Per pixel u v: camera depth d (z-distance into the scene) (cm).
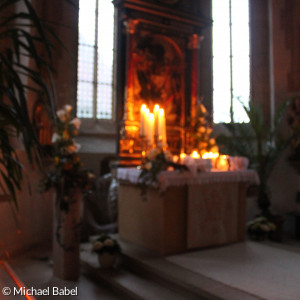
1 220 573
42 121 661
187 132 726
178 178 486
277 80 851
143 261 470
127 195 581
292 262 467
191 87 746
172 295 394
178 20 729
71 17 686
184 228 517
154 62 708
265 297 345
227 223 559
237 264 457
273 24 866
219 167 607
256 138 748
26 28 643
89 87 895
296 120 814
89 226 655
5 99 547
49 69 163
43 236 702
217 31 948
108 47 865
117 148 673
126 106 666
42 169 162
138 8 677
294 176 835
